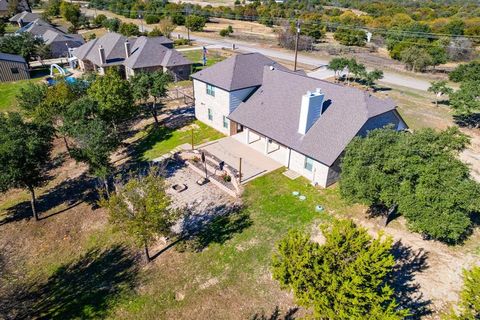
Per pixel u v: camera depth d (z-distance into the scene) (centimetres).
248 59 3528
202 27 10062
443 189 1745
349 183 1969
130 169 3125
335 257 1317
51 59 7219
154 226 1845
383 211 2297
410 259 1939
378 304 1245
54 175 3331
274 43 8325
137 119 4134
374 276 1244
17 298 1986
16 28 9956
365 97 2634
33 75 6175
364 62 6531
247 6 12962
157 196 1848
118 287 1938
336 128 2564
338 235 1319
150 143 3575
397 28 8619
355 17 10494
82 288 1997
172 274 1969
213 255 2059
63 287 2042
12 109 4788
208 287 1855
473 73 4856
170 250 2150
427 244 2044
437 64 6019
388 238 1279
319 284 1263
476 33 8062
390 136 1997
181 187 2722
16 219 2748
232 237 2178
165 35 8762
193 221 2359
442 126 3616
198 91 3719
